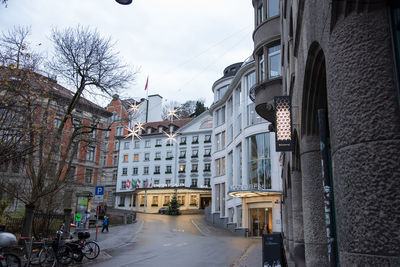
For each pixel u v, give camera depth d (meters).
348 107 2.80
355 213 2.61
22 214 17.09
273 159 29.17
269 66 13.37
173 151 63.00
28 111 11.47
